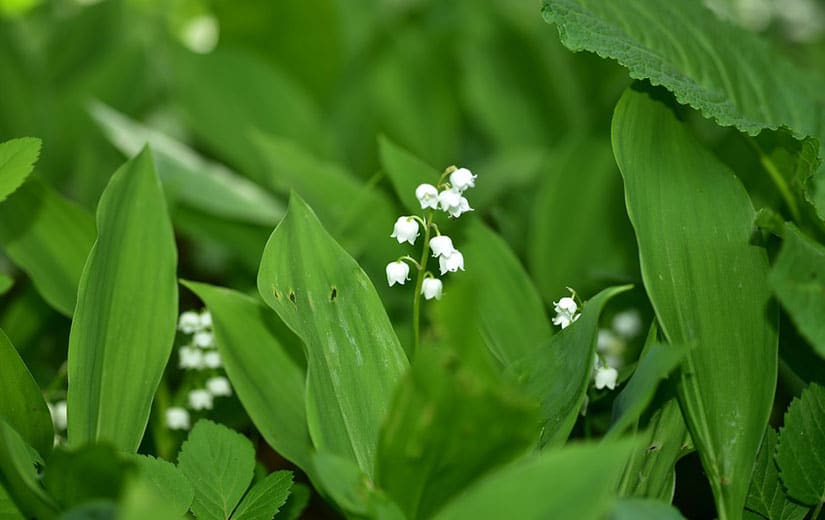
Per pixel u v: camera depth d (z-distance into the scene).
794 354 0.91
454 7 1.44
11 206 0.95
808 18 1.71
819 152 0.92
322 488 0.86
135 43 1.39
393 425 0.80
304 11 1.39
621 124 0.89
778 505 0.88
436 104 1.38
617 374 0.90
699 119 1.17
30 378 0.86
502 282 0.94
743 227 0.88
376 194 1.04
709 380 0.86
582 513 0.76
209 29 1.91
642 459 0.86
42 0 1.50
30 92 1.30
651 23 0.93
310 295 0.85
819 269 0.82
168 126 1.45
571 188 1.08
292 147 1.09
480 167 1.36
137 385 0.87
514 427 0.79
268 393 0.90
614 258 1.08
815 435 0.87
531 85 1.36
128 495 0.75
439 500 0.81
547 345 0.86
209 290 0.91
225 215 1.07
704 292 0.87
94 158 1.25
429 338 0.80
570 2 0.92
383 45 1.41
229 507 0.84
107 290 0.87
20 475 0.80
